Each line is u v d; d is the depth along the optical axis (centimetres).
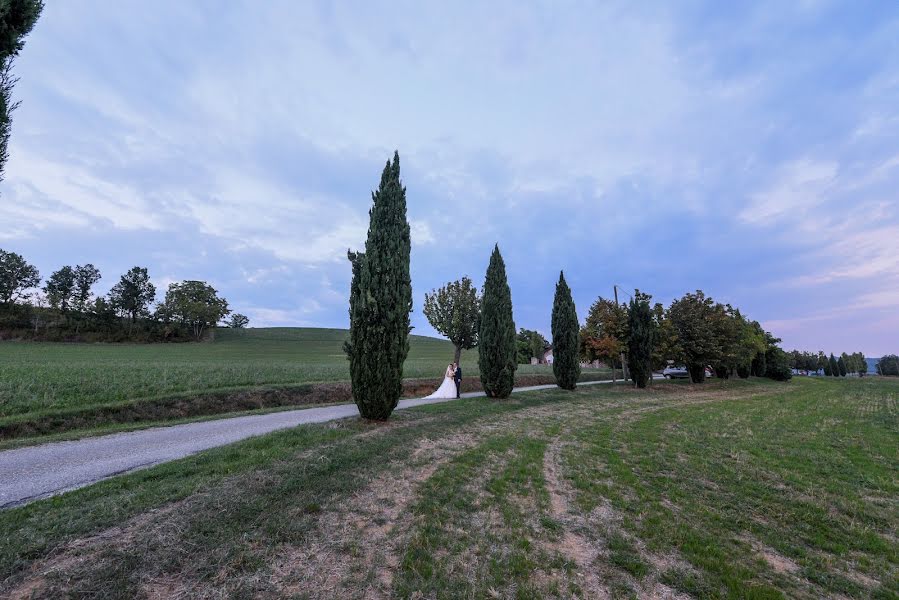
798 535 505
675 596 362
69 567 329
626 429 1158
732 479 704
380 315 1056
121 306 7438
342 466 641
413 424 1038
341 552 397
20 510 445
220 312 8331
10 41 426
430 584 351
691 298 2988
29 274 7012
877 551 471
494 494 586
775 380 4297
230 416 1211
